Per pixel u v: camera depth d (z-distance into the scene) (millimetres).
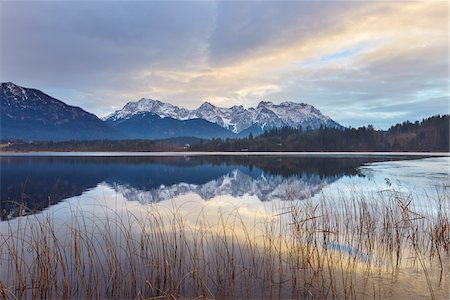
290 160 66000
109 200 21125
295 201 19422
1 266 9211
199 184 29734
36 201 20516
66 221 14312
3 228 12984
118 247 10539
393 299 7441
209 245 10836
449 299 7367
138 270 9008
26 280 8391
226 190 25750
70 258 9266
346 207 15500
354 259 9508
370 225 12227
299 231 11219
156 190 25938
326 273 8883
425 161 57188
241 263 9477
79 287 8148
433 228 12367
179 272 8781
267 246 10859
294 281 8398
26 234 11914
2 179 32938
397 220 12953
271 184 28922
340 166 48094
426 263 9469
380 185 25172
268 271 8945
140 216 15727
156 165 54375
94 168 48094
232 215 15883
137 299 7496
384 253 10250
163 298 7656
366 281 8367
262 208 17781
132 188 27062
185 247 10305
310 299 7516
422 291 7785
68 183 30188
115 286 8102
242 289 8016
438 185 24000
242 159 71938
